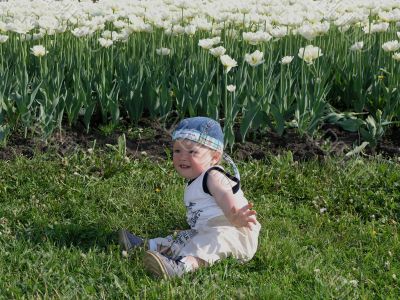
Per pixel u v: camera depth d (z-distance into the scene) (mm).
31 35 10125
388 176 8008
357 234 6848
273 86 9422
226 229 6102
